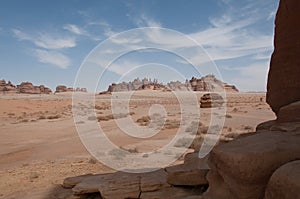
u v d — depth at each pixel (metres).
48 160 15.18
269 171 4.25
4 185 10.64
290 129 5.83
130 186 7.77
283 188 3.51
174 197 7.20
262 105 57.34
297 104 6.75
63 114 50.16
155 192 7.57
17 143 21.23
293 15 8.04
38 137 24.14
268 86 9.44
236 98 89.19
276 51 8.88
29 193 9.41
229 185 4.66
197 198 5.64
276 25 8.99
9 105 59.56
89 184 8.41
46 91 154.00
